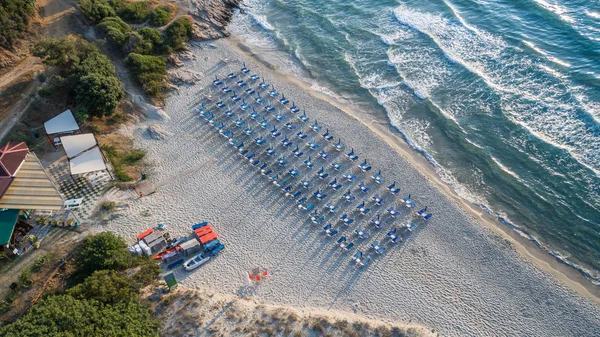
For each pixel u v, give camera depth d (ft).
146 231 139.03
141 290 124.26
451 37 233.35
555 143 174.29
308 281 132.16
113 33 207.00
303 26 256.11
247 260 137.08
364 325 119.14
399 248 141.79
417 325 121.80
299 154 173.27
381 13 259.19
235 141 179.22
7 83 175.22
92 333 101.04
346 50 235.61
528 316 124.67
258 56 233.35
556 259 140.56
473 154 176.35
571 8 237.86
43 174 136.26
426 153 178.40
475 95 199.82
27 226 135.03
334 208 153.58
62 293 119.14
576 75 198.49
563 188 160.15
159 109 191.83
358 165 170.19
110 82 176.86
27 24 201.87
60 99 176.55
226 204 154.61
